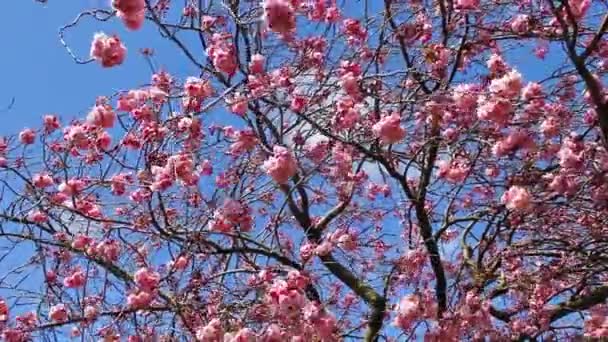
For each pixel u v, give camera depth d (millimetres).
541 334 5824
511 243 5941
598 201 5484
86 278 5465
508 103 4930
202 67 6012
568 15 4730
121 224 5586
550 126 5293
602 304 5988
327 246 5801
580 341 5801
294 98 5379
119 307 5660
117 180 5699
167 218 5680
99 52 4312
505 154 5352
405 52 6172
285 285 4668
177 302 5266
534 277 5859
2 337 5402
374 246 6664
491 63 5605
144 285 5230
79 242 5664
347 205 6609
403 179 5977
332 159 5918
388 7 6078
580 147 5328
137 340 5434
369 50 6355
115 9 4156
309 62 6219
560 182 5395
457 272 6391
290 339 4809
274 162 4727
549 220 5910
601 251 5664
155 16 5680
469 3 5641
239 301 5414
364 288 6246
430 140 5512
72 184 5527
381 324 6059
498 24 5938
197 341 5117
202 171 5922
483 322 5383
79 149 5855
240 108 5332
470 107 5234
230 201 5555
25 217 5680
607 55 5941
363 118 5641
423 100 5176
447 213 6418
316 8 6258
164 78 6312
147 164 5496
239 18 5754
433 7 6211
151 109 5594
